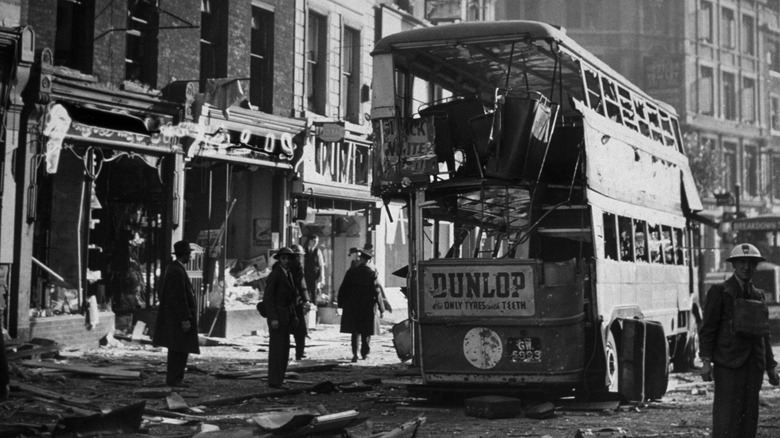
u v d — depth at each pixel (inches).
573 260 497.4
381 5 1261.1
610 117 605.0
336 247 1206.9
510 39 521.3
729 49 2501.2
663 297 686.5
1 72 710.5
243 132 971.9
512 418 463.8
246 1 999.0
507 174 489.1
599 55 2386.8
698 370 773.9
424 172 534.6
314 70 1139.3
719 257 2210.9
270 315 567.2
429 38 534.3
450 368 497.7
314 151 1079.6
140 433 382.6
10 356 633.0
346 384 586.6
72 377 590.6
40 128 739.4
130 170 880.3
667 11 2400.3
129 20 858.8
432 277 500.1
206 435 355.9
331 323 1112.2
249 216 1051.3
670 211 741.3
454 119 540.1
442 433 412.2
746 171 2544.3
